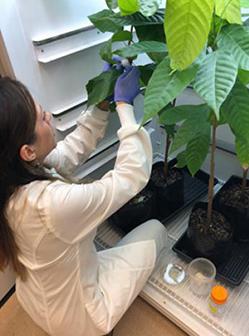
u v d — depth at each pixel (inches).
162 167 50.8
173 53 21.0
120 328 41.1
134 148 30.5
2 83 24.7
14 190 26.0
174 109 32.0
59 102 41.1
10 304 46.1
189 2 19.2
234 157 51.2
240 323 37.1
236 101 25.7
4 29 32.0
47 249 28.0
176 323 39.8
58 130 41.8
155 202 47.8
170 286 41.6
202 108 31.3
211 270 40.7
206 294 40.3
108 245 47.9
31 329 42.8
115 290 34.4
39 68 36.9
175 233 48.3
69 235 28.0
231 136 48.4
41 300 32.6
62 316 33.0
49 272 30.1
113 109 37.2
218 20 24.6
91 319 32.9
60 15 36.3
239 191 44.8
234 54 22.8
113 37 33.3
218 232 39.9
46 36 35.5
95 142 39.8
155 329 40.8
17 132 24.0
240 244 45.1
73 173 43.5
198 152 31.9
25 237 27.5
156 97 23.0
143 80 34.2
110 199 29.0
